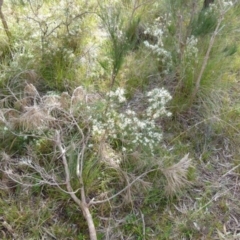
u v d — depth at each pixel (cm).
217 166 274
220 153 281
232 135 289
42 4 352
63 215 236
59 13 343
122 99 252
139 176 238
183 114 296
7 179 245
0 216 230
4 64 311
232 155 281
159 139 255
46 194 244
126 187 233
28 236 225
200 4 363
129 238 232
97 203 234
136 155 254
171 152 272
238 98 315
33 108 250
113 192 247
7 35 322
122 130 257
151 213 243
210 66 306
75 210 237
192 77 298
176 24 327
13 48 321
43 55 310
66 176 230
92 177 243
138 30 329
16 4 358
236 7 380
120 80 305
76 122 253
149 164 254
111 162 249
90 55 317
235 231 240
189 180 260
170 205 248
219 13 311
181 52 302
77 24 332
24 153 261
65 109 267
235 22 364
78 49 330
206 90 301
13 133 248
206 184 261
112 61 285
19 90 292
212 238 235
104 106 261
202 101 299
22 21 338
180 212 245
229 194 257
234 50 301
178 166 242
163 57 319
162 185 252
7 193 241
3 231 225
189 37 304
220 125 291
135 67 314
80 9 352
